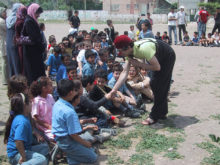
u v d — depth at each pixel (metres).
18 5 6.18
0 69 9.59
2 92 7.00
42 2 40.12
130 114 5.35
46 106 4.13
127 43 4.40
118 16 35.84
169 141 4.36
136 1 39.81
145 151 4.10
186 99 6.54
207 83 7.95
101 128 4.60
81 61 7.04
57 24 30.59
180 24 16.03
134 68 5.96
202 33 15.91
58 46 7.95
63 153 3.87
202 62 10.99
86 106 4.52
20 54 5.63
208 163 3.78
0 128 4.89
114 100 5.25
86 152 3.65
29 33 5.26
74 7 41.69
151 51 4.45
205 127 4.94
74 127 3.48
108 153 4.04
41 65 5.64
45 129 4.11
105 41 10.32
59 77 6.31
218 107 5.96
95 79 5.16
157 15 34.16
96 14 36.84
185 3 39.19
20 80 3.85
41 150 3.64
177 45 16.20
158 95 4.87
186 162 3.81
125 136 4.54
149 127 4.91
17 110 3.40
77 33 11.05
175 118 5.36
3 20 7.03
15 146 3.40
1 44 7.27
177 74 9.05
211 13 32.31
